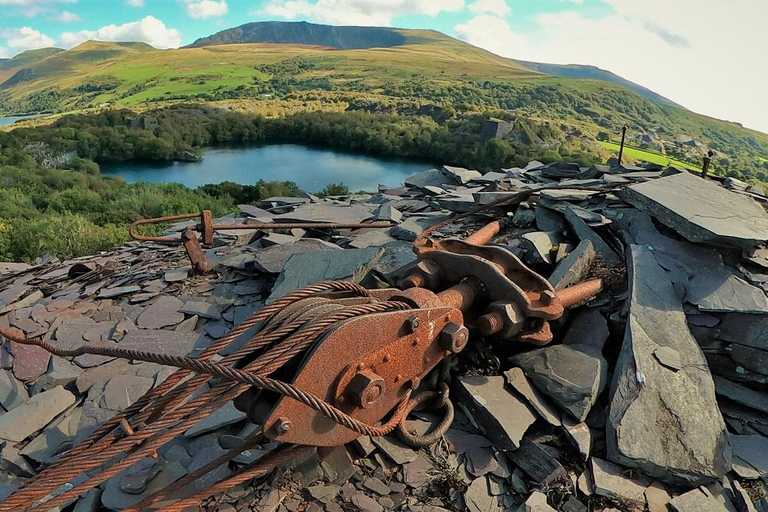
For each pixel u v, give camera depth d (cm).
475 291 360
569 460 317
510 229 613
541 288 372
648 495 298
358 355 255
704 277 423
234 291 555
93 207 2652
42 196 2927
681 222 450
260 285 565
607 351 408
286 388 219
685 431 318
